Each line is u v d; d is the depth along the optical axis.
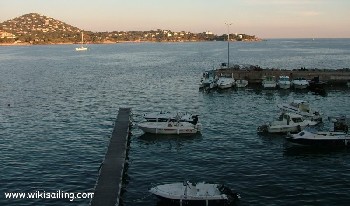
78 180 45.44
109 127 70.12
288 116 66.38
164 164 51.03
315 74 123.31
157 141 61.69
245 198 40.12
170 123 65.44
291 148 57.19
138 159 53.16
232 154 54.75
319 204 38.78
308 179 45.25
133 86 122.50
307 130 59.16
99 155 54.34
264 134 64.69
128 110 76.94
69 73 164.38
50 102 94.25
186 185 39.59
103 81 136.12
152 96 103.50
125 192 42.12
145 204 39.34
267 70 130.62
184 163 51.34
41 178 46.03
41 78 144.62
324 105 90.12
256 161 51.72
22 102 94.00
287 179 45.25
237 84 117.31
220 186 39.59
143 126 65.12
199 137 63.66
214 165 50.38
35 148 57.53
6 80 137.75
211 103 93.25
